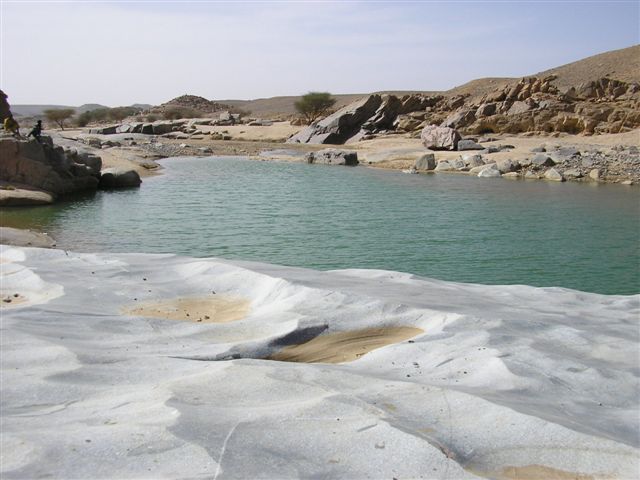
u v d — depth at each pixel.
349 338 5.36
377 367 4.60
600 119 58.53
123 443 2.95
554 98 62.06
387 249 17.78
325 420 3.32
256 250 17.41
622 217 24.00
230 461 2.83
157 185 33.25
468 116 61.97
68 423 3.26
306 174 40.28
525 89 64.00
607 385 4.46
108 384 3.95
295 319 5.46
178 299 6.41
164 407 3.37
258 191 31.09
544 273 15.27
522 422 3.39
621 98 67.06
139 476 2.70
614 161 42.25
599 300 7.86
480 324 5.50
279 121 105.44
